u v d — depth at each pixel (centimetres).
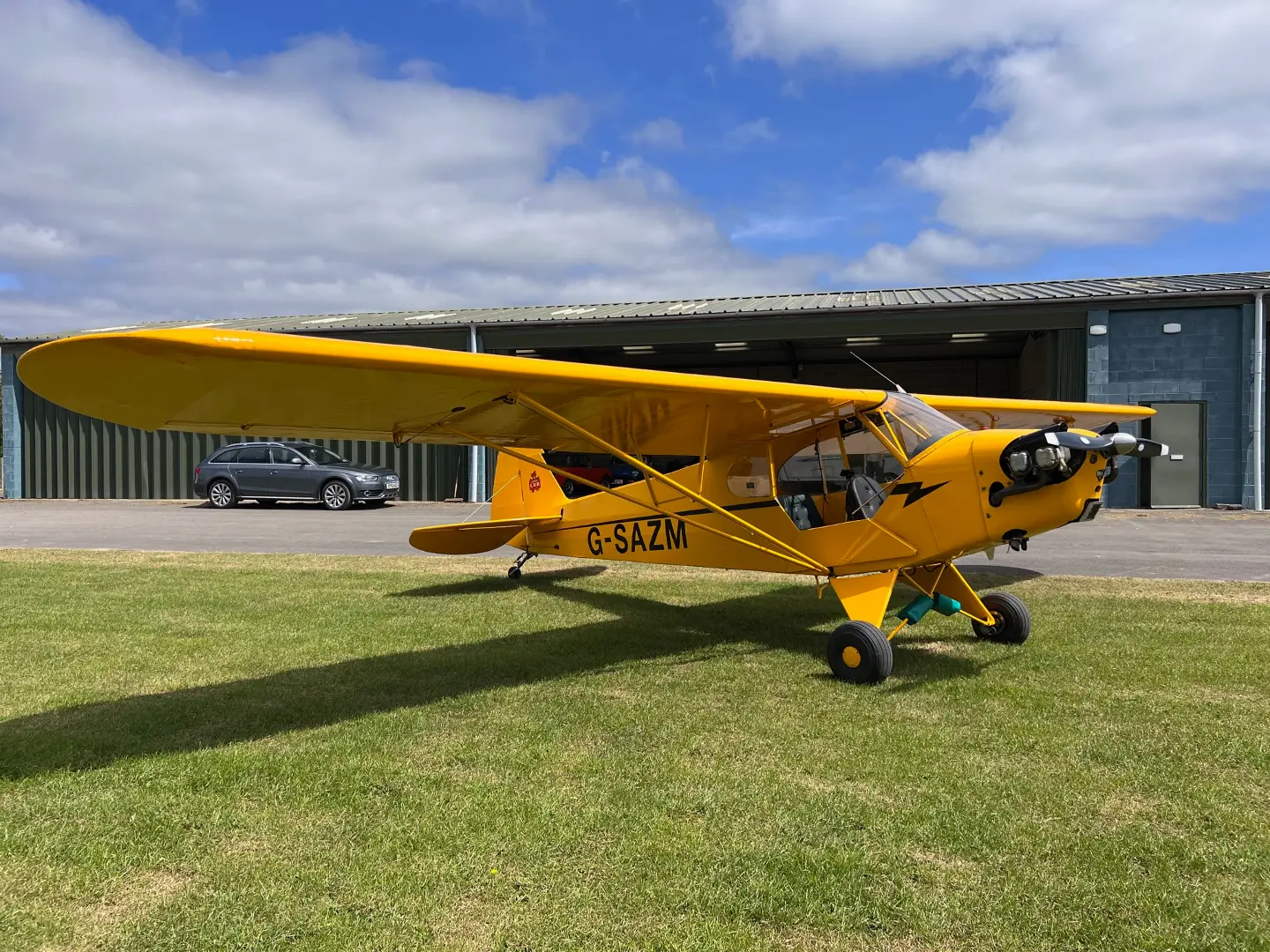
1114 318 1505
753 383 454
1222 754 331
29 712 398
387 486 1734
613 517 688
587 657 509
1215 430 1474
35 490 2091
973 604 522
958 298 1616
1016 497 438
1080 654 496
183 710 400
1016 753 336
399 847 260
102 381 334
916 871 243
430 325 1753
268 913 224
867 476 509
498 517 803
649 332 1688
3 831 272
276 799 297
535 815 281
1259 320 1438
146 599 700
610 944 210
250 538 1180
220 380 343
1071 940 210
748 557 579
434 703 412
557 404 452
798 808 285
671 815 280
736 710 399
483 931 216
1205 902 226
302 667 483
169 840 266
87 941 212
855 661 446
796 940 212
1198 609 621
